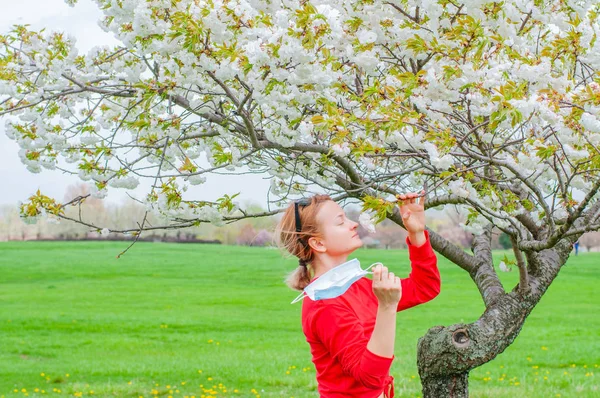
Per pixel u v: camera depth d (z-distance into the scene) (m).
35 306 26.09
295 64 4.31
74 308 25.61
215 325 21.89
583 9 4.15
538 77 3.92
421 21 4.57
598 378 12.84
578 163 3.81
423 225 2.98
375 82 4.09
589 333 19.41
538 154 3.61
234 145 5.49
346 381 2.61
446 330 4.92
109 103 5.96
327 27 4.02
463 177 4.35
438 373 4.90
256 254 49.62
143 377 13.34
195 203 5.09
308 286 2.72
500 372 13.73
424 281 2.96
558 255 5.11
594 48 3.94
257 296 30.25
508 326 4.88
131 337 19.36
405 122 3.96
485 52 4.12
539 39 4.79
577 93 3.77
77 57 5.42
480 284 5.29
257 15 4.18
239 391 11.83
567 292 30.53
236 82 4.95
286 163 5.24
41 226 55.31
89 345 17.84
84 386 12.16
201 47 4.24
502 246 44.28
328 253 2.87
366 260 44.19
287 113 4.52
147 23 4.19
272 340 19.03
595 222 4.60
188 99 5.29
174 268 41.66
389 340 2.38
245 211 5.13
